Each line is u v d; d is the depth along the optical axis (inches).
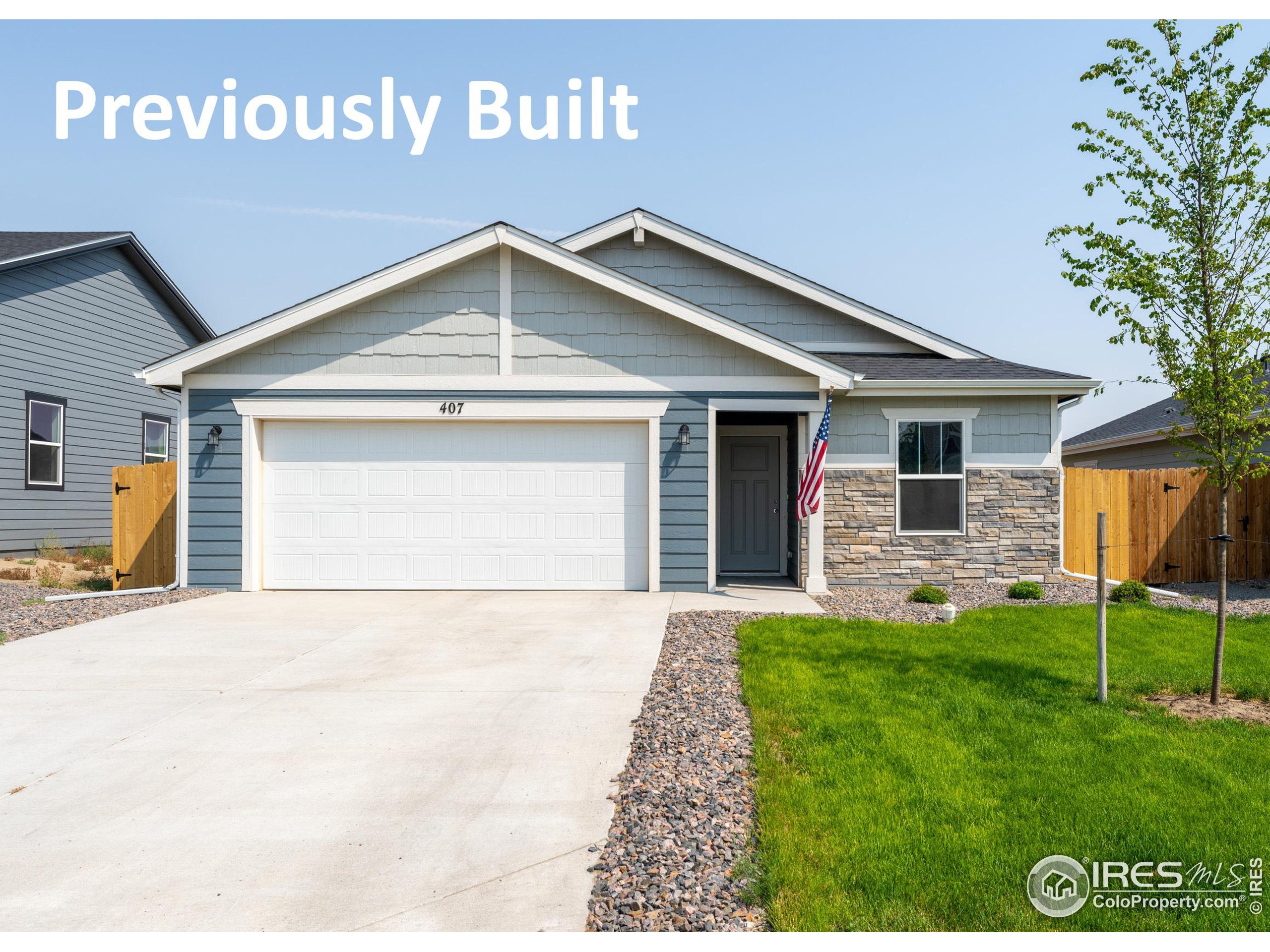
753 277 552.4
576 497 448.5
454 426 449.4
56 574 530.0
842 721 209.2
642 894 132.8
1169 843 147.0
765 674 255.3
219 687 256.2
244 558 442.0
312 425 448.5
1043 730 204.2
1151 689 243.8
